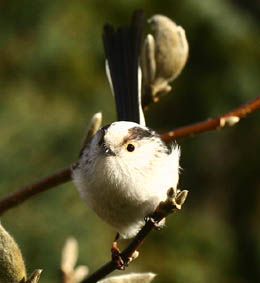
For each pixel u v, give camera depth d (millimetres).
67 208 10859
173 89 13492
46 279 10375
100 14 12781
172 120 13727
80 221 10875
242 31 13211
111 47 6953
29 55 12430
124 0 12852
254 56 13305
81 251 10727
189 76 13375
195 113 13531
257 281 13445
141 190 5723
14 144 11383
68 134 11648
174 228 12758
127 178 5684
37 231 10578
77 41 12461
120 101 6688
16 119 11664
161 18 6172
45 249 10547
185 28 13039
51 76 12453
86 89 12438
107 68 6898
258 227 14070
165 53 6160
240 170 14477
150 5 12953
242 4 14109
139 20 6988
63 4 12609
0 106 11828
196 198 14070
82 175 5809
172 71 6211
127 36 6957
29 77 12445
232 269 13148
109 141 5699
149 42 6148
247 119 13930
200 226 13133
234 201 14531
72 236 10766
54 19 12500
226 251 13133
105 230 11242
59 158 11492
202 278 12438
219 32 13047
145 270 12227
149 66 6203
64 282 4582
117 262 4719
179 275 12312
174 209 4379
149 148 5812
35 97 12172
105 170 5664
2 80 12391
